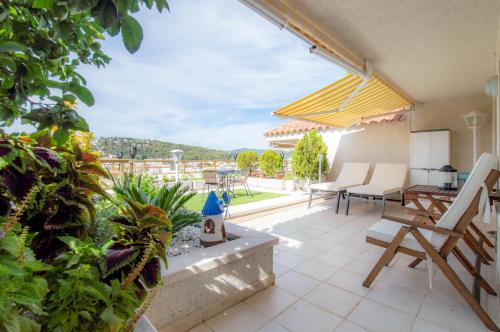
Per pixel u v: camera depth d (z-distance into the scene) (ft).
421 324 6.20
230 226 9.30
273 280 8.09
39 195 3.07
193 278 6.14
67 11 2.23
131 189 7.38
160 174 28.81
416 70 13.20
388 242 7.86
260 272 7.72
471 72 13.51
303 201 22.17
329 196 24.49
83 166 3.53
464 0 7.50
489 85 12.11
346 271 8.98
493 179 7.00
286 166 37.50
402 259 9.90
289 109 17.06
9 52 2.65
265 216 17.30
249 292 7.37
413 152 20.67
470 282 8.07
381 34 9.44
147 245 3.45
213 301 6.55
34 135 3.41
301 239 12.43
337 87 13.96
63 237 3.05
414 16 8.30
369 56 11.30
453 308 6.78
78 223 3.35
